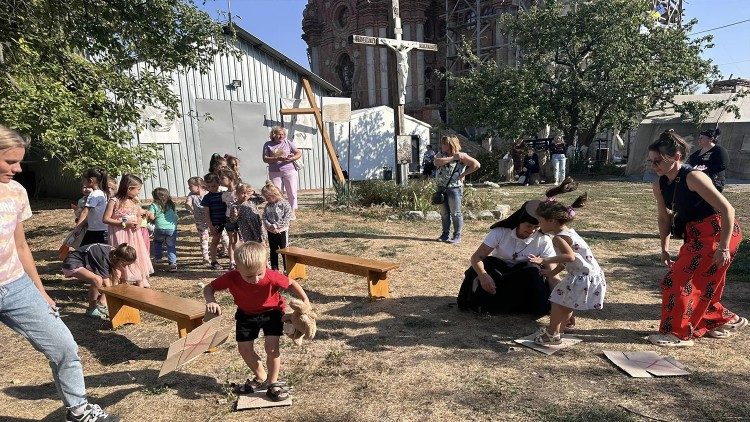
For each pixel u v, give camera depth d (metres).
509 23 24.44
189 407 3.54
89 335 5.02
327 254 6.44
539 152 21.75
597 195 15.41
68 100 6.89
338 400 3.54
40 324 2.98
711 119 20.48
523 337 4.56
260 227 6.66
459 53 27.16
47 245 9.72
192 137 16.11
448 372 3.90
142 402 3.61
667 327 4.29
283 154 9.72
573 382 3.66
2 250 2.83
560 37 22.44
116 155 7.26
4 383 4.01
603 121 24.09
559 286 4.26
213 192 7.37
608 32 21.92
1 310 2.89
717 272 4.14
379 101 35.97
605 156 30.28
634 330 4.63
